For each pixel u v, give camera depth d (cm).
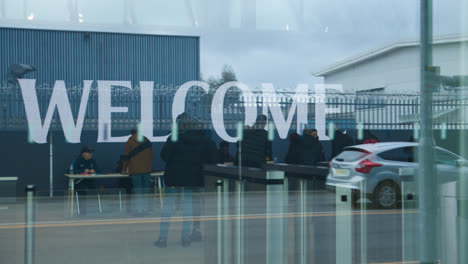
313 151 1229
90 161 1161
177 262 609
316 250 679
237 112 1221
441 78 993
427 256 612
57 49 1105
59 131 1162
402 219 945
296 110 1245
